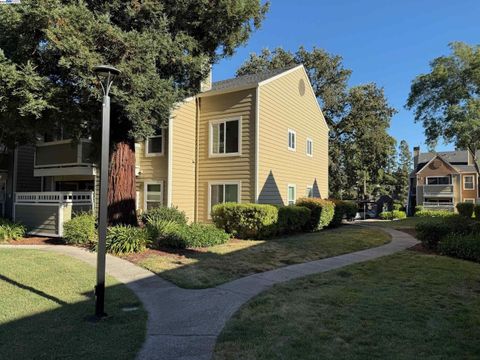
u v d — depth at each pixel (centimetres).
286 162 1775
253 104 1540
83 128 1094
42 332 449
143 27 1010
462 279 724
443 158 4684
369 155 3603
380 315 515
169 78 1047
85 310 535
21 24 845
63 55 839
